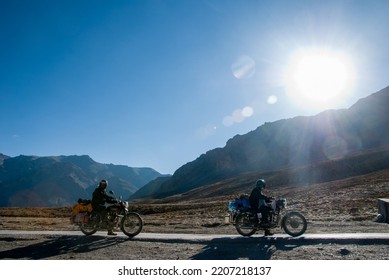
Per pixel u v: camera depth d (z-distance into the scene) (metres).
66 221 30.69
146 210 67.50
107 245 12.90
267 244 12.09
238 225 13.70
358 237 11.78
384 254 10.34
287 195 66.38
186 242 12.97
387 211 18.67
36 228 19.25
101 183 14.63
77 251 12.16
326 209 29.42
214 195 130.00
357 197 37.31
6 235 14.82
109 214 14.47
